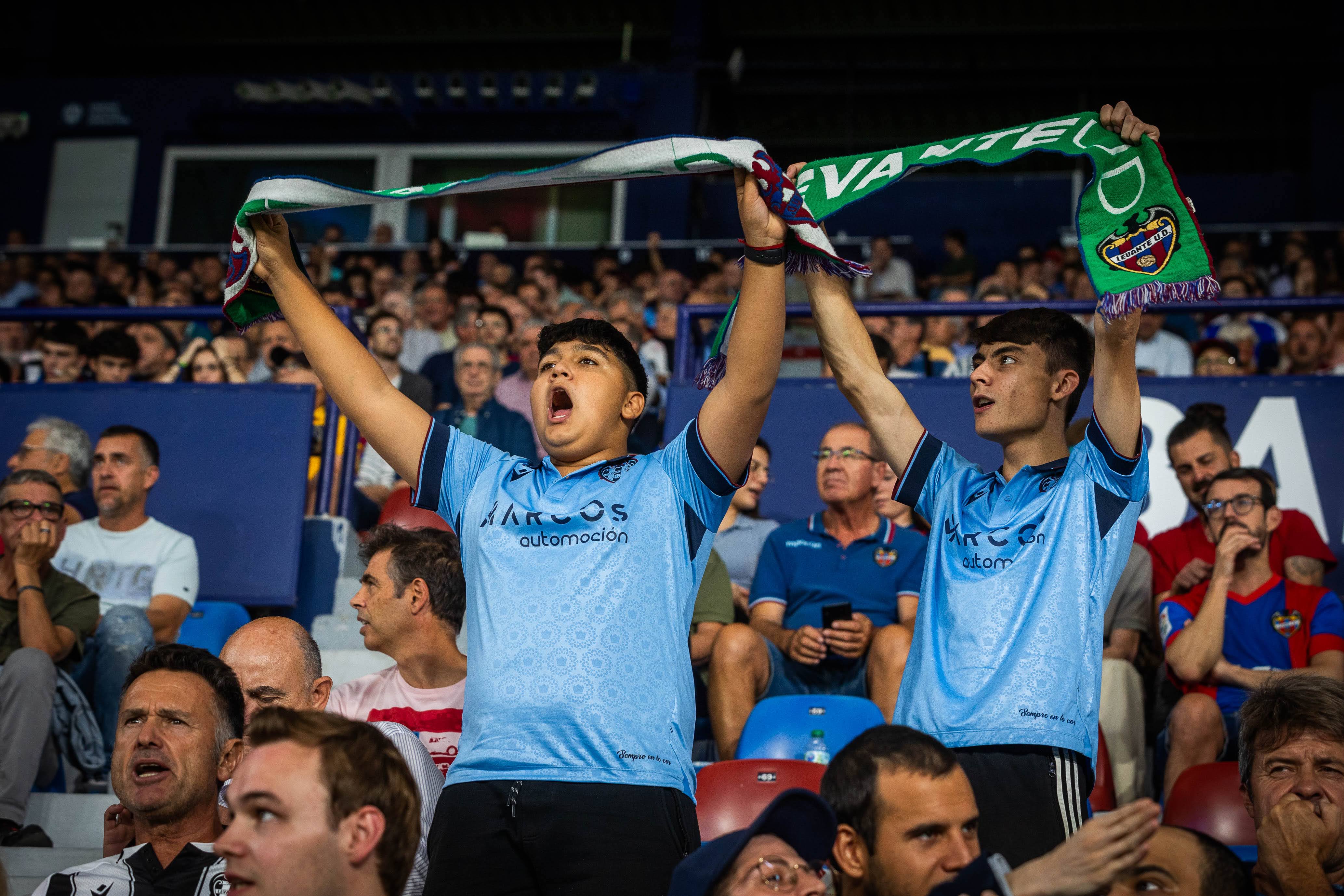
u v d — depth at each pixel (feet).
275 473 17.97
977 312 17.90
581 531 7.49
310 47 51.93
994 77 48.57
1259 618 13.50
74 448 17.24
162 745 8.68
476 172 46.80
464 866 6.88
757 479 17.35
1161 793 13.15
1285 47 46.78
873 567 14.48
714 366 8.21
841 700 12.39
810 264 7.63
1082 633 7.84
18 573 13.60
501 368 22.31
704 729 14.65
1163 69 47.52
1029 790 7.45
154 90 48.52
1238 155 49.08
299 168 47.62
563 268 36.29
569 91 47.11
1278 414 17.48
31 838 12.17
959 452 17.60
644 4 48.98
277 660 10.56
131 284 38.75
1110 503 8.16
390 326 22.93
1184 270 7.95
